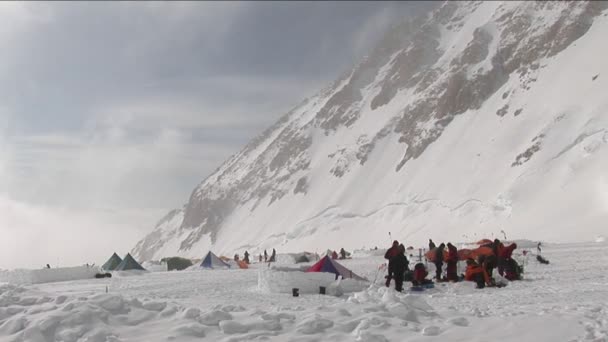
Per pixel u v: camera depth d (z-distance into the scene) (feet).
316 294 66.03
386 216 480.23
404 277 72.59
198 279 97.91
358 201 548.31
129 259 146.30
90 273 123.03
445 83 628.28
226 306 39.19
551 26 561.43
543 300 47.80
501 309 40.57
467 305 46.75
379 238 452.76
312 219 552.82
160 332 33.09
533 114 458.91
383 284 71.41
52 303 37.45
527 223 329.72
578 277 70.33
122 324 34.32
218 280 93.56
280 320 34.63
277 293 67.00
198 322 34.45
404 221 452.76
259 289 70.49
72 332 32.30
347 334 32.17
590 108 398.83
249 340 31.32
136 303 37.29
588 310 37.04
